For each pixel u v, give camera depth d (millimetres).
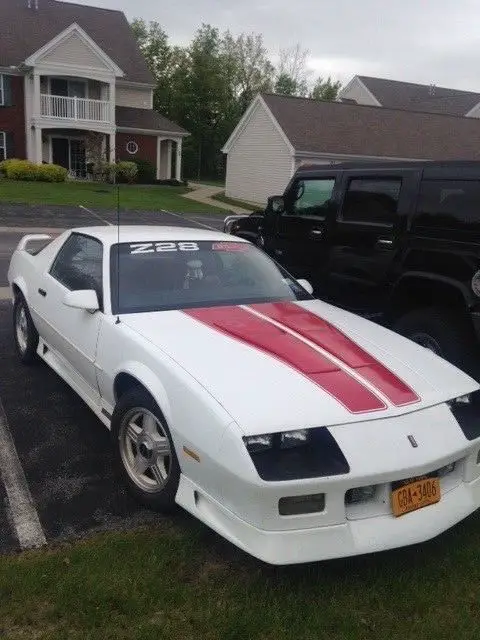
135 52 35062
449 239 4746
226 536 2652
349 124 28156
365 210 5617
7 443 4055
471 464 2996
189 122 55344
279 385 2879
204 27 61594
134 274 4043
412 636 2482
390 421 2787
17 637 2379
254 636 2436
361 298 5719
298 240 6570
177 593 2625
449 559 2965
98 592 2594
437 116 30828
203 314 3742
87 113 29797
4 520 3176
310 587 2725
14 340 6020
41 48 27984
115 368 3500
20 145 30703
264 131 28031
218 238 4680
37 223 17422
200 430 2752
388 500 2713
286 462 2590
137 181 32938
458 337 4762
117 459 3453
